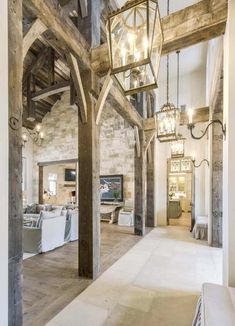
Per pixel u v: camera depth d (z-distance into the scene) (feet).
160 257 13.84
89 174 10.84
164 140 13.80
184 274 11.22
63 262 12.66
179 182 38.52
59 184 42.88
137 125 19.84
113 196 28.19
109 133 29.14
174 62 24.54
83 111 10.74
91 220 10.67
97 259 11.02
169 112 13.32
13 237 5.42
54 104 34.35
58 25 8.25
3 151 4.89
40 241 14.21
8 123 5.34
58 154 33.81
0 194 4.75
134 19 5.93
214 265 12.56
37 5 7.09
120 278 10.61
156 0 5.57
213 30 8.07
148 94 24.20
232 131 6.79
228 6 7.17
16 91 5.65
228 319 4.51
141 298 8.78
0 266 4.71
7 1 5.23
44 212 14.85
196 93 26.21
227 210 6.82
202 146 24.20
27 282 10.02
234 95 6.83
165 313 7.79
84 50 10.18
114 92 13.73
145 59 5.64
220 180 16.84
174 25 8.55
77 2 11.19
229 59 6.92
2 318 4.71
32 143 35.53
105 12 14.28
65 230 17.10
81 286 9.70
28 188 34.63
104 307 8.10
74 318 7.41
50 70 21.54
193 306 8.25
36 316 7.46
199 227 18.69
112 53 6.20
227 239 6.79
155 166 25.21
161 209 25.72
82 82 10.86
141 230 19.92
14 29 5.65
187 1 17.60
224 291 5.80
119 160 28.35
